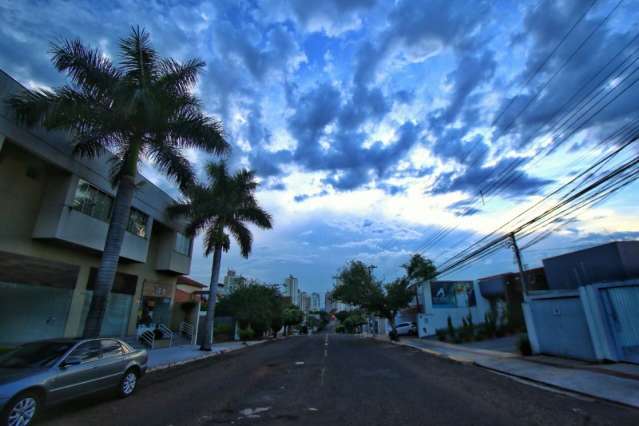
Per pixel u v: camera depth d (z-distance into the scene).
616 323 12.45
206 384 10.66
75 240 15.10
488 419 6.71
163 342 22.72
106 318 18.89
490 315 28.72
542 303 15.71
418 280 36.59
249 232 24.88
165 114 13.37
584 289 13.38
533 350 15.86
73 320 16.11
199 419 6.88
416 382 10.80
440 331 30.03
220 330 34.25
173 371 13.57
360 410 7.45
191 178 15.38
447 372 12.84
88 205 16.02
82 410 7.59
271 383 10.79
